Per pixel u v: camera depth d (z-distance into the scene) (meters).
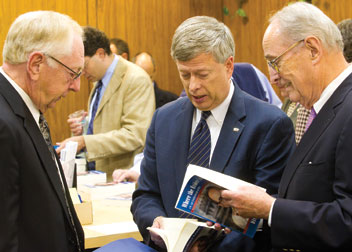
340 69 1.46
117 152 3.36
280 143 1.67
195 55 1.61
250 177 1.69
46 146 1.54
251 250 1.62
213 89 1.66
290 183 1.47
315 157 1.40
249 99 1.76
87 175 2.91
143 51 5.31
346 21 2.07
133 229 2.13
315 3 4.53
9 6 4.58
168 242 1.51
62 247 1.51
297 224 1.35
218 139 1.72
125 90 3.43
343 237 1.28
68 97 4.89
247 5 5.44
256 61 5.38
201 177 1.46
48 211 1.49
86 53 3.31
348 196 1.30
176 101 1.92
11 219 1.38
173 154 1.80
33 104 1.59
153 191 1.88
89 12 5.00
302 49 1.45
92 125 3.54
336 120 1.38
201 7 5.63
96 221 2.28
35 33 1.54
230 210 1.48
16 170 1.41
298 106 2.46
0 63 4.43
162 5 5.40
